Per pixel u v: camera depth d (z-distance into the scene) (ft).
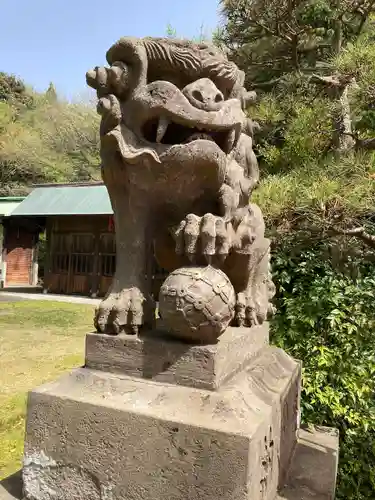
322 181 7.13
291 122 10.30
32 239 38.24
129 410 3.73
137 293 4.39
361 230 7.47
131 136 4.20
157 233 4.75
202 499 3.41
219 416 3.58
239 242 4.97
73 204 29.94
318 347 8.02
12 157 50.65
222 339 4.25
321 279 8.59
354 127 9.67
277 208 7.22
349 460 7.83
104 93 4.36
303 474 5.01
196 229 4.05
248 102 5.11
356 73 7.90
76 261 30.60
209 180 4.28
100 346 4.31
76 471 3.91
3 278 35.22
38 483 4.08
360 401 7.80
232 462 3.33
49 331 17.56
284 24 12.25
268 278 5.92
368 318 8.24
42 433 4.09
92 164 52.44
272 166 10.70
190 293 3.76
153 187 4.32
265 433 3.79
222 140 4.32
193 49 4.19
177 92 3.94
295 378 5.70
